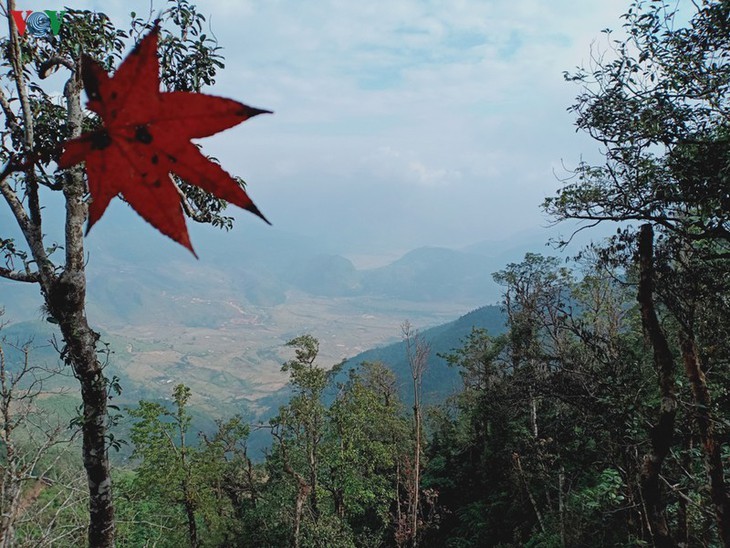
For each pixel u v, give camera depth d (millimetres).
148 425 20828
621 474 11891
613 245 8859
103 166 652
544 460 18531
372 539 23328
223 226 6617
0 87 4250
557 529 17391
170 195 646
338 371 22641
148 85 648
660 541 5848
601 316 15531
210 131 646
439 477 30016
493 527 23891
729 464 8188
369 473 24281
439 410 36500
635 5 7062
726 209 6707
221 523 21969
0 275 5457
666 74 7195
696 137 7059
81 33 4938
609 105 7555
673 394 6023
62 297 5516
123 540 17484
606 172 8172
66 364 5887
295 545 17719
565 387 11297
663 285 7699
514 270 19172
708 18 6656
